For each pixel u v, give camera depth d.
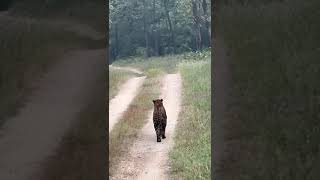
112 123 10.43
